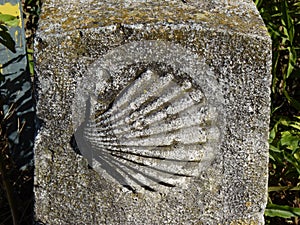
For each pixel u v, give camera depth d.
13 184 1.19
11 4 1.17
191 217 0.99
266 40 0.93
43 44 0.92
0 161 1.12
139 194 0.98
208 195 0.98
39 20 0.95
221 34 0.92
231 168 0.97
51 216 0.99
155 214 0.99
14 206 1.12
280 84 1.24
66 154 0.96
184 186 0.98
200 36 0.92
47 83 0.94
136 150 0.95
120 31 0.92
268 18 1.18
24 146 1.21
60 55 0.93
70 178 0.97
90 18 0.94
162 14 0.95
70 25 0.93
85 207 0.99
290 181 1.19
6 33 1.13
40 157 0.97
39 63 0.93
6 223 1.19
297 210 1.09
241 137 0.96
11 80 1.19
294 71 1.23
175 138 0.95
